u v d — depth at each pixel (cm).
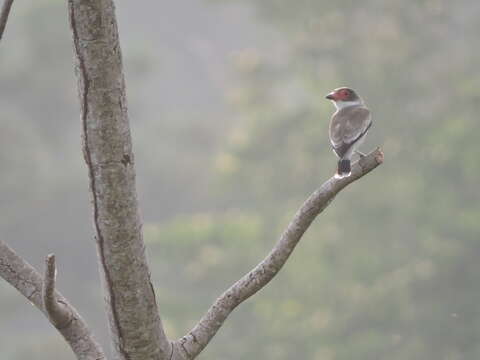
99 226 552
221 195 3403
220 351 2453
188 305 2498
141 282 561
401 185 2603
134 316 564
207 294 2625
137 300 562
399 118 2789
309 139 2809
